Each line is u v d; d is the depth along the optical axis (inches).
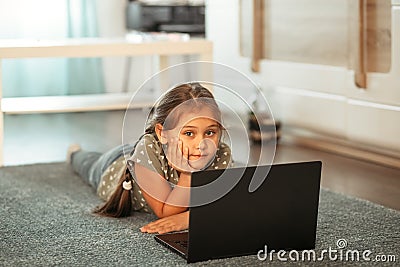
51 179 97.2
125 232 72.2
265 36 132.0
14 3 167.0
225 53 144.0
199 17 168.4
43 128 145.3
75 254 65.5
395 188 92.9
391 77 102.2
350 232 72.3
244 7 136.0
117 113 164.6
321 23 116.3
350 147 114.4
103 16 178.4
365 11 105.6
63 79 174.6
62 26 171.6
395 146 103.3
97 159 94.0
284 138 128.2
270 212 64.4
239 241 64.1
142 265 62.3
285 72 126.1
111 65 180.5
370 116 107.4
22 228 74.0
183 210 74.5
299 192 65.1
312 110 120.2
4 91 169.2
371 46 105.7
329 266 62.2
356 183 95.8
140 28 167.6
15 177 98.5
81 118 157.8
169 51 114.2
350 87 110.7
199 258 62.9
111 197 78.7
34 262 63.4
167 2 168.9
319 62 117.7
